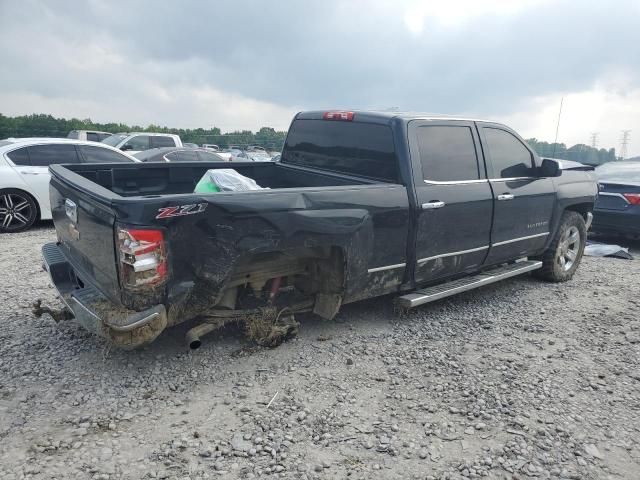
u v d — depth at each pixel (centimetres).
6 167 861
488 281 541
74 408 332
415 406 349
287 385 370
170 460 286
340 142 519
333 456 295
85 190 354
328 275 433
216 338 434
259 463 286
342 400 353
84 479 269
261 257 398
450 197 483
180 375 376
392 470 285
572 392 374
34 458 283
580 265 764
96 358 396
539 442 314
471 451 304
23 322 461
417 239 464
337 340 447
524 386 380
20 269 633
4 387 352
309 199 388
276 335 417
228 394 355
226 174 477
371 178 484
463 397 362
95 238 352
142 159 1253
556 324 509
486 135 534
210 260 349
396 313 506
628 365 423
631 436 325
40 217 897
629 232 869
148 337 337
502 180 542
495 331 485
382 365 405
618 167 990
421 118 479
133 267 320
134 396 348
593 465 297
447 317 516
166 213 325
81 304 354
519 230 569
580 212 693
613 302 584
